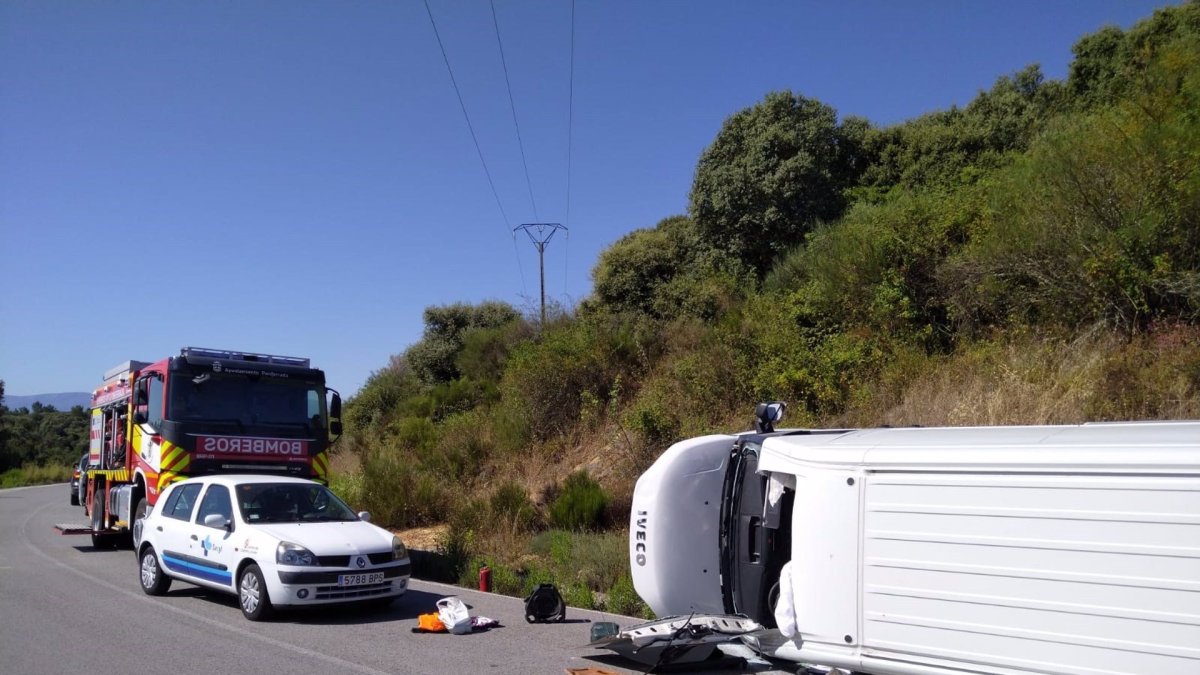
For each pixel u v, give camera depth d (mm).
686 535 8289
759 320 18266
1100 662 5129
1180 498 4992
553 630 9930
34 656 8602
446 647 9086
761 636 6938
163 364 14172
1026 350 13406
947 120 24641
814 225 21719
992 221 15375
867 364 15562
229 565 10688
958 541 5762
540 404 21359
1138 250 12766
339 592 10219
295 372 14938
